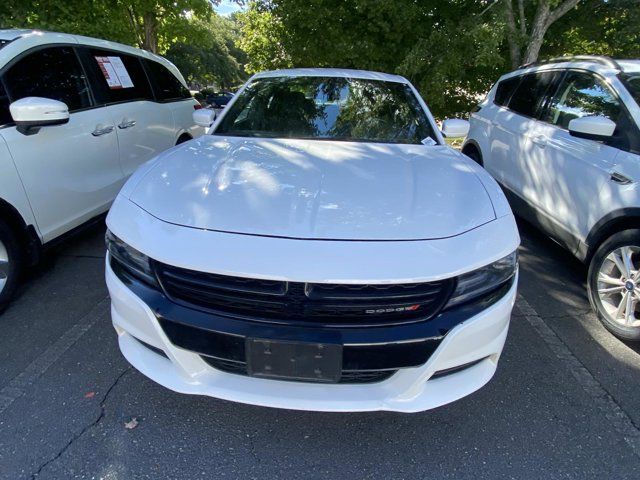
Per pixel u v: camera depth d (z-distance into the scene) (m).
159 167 2.24
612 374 2.45
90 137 3.44
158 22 10.50
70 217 3.27
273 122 2.96
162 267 1.71
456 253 1.68
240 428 2.00
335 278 1.57
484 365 1.89
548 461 1.90
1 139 2.68
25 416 2.02
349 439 1.97
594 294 2.94
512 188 4.11
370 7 8.03
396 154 2.54
